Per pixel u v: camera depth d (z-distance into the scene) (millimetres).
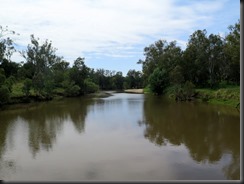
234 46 51500
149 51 95750
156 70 79000
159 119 30234
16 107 46156
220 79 68625
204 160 15555
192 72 67812
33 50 71625
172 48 86938
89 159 16047
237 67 59312
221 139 20516
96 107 44375
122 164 15047
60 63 90938
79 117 33125
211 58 64000
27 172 14039
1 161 15906
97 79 138625
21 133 23844
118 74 156625
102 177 13164
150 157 16203
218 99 47969
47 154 17203
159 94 78438
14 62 82625
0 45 62062
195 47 67938
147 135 22172
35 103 53812
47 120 31219
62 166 14883
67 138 21609
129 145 19062
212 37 63375
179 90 56344
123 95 80438
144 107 42875
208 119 29734
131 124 27312
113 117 32375
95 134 22875
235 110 36906
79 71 87250
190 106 42812
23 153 17469
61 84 79750
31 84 57906
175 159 15789
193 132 23156
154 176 13156
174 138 21031
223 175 13125
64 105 48969
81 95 82812
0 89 46094
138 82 151875
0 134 23500
